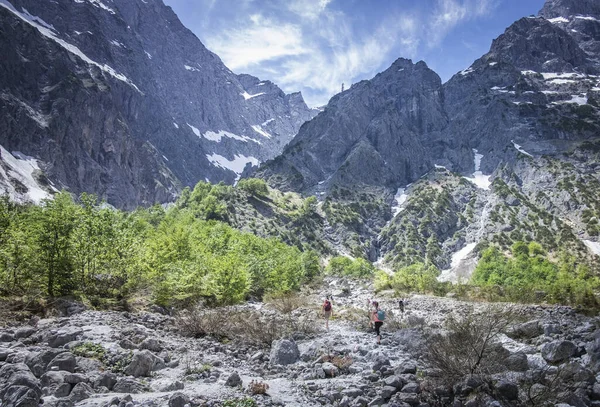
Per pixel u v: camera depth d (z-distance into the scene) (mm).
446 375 9477
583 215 193500
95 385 9148
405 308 32281
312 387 10133
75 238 22188
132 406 7789
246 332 17484
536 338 15781
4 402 7316
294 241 179750
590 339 14203
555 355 11883
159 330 17344
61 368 9625
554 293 31719
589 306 26641
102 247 23234
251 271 41625
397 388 9656
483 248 183250
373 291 52250
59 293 21375
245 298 36469
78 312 18562
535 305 26500
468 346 10156
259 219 186125
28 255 20688
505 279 94438
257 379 11047
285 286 44406
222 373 11305
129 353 11836
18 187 155500
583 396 8695
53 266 21156
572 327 17234
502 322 15195
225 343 16516
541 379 9344
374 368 11859
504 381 8594
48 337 12891
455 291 43719
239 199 198250
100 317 17266
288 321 21266
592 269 141750
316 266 77875
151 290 25328
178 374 11008
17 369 8961
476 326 11055
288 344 14070
